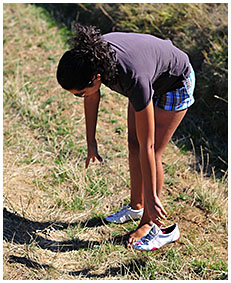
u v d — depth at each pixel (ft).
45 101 17.62
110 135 15.81
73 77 7.51
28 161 13.99
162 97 9.41
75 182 12.94
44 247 10.52
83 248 10.66
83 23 24.34
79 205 12.22
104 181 13.38
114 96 18.39
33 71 19.86
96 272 9.96
